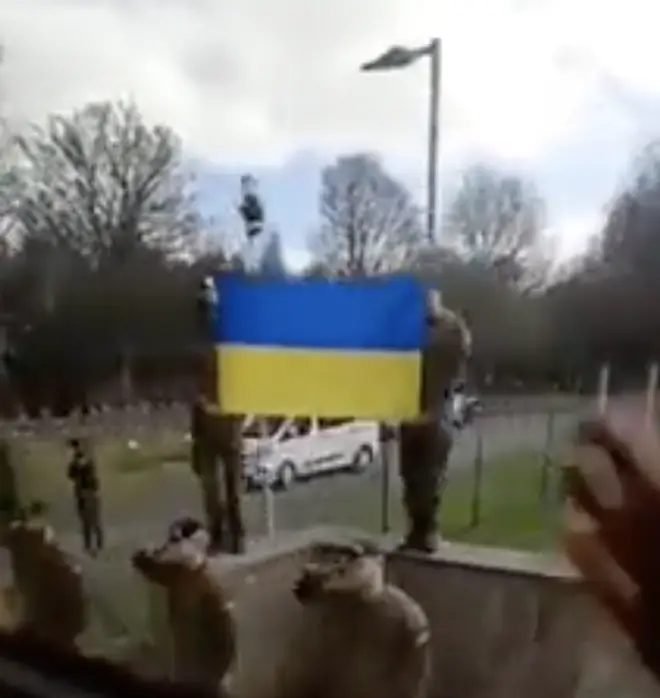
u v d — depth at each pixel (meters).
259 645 1.31
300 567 1.30
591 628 0.93
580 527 0.91
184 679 1.37
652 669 0.86
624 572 0.88
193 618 1.38
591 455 0.91
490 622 1.10
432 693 1.14
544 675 0.99
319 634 1.27
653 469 0.88
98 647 1.49
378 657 1.21
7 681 1.54
